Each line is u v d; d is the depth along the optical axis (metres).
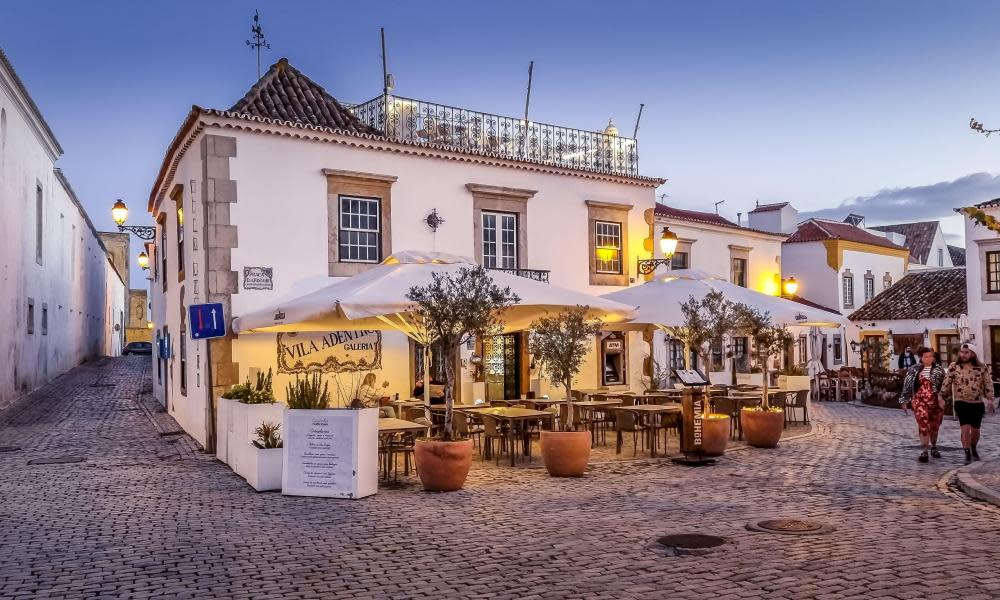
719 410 15.28
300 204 14.73
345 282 12.70
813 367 30.48
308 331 14.46
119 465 12.29
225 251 13.95
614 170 19.75
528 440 12.87
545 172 18.08
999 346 27.73
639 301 15.99
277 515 8.67
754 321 14.31
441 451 9.91
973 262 28.22
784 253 35.56
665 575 6.25
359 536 7.68
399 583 6.18
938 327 31.02
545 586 6.04
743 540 7.30
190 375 15.75
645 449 13.80
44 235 27.08
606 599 5.72
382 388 15.29
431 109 17.06
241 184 14.17
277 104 16.08
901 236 41.94
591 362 18.94
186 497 9.73
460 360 16.47
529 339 17.52
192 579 6.36
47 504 9.34
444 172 16.52
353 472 9.54
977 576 6.08
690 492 9.78
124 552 7.17
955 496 9.41
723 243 24.92
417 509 8.91
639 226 19.88
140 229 19.41
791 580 6.04
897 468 11.58
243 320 13.07
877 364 29.14
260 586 6.17
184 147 15.35
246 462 10.84
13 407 20.78
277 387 14.23
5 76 19.84
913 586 5.85
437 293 10.02
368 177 15.43
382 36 16.69
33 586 6.21
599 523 8.09
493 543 7.34
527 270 17.56
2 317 20.59
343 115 16.89
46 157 27.20
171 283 18.53
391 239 15.74
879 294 35.00
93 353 43.75
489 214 17.30
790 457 12.73
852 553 6.79
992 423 18.23
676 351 21.98
